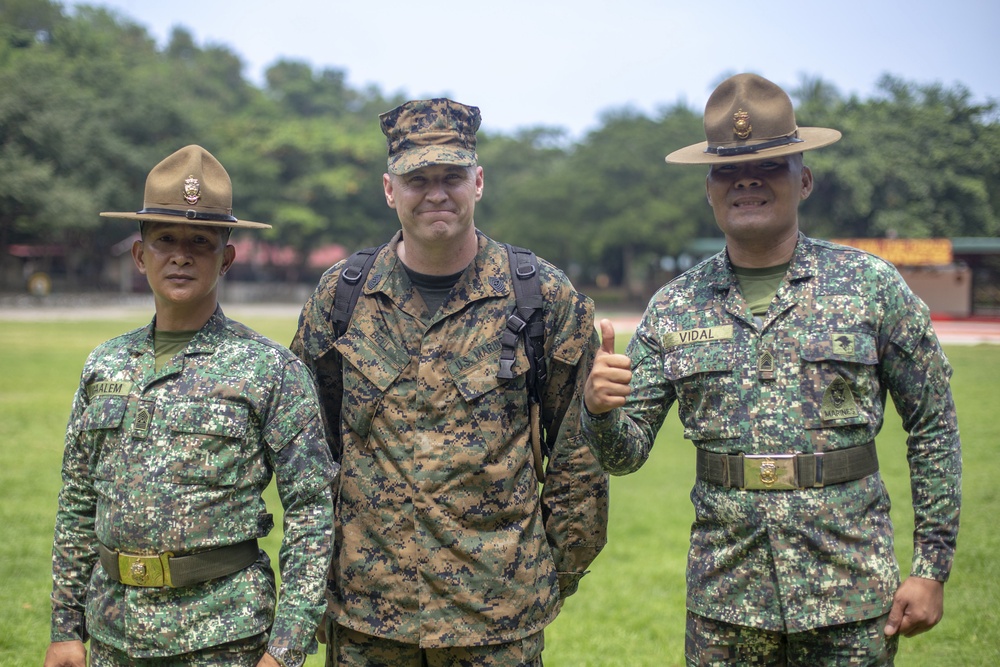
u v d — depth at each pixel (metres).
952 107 31.61
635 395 3.03
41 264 53.72
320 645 5.20
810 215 37.78
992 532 6.75
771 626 2.74
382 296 3.05
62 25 62.66
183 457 2.59
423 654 3.00
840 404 2.77
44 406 12.76
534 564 2.99
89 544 2.78
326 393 3.17
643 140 45.78
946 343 25.05
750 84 2.91
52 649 2.73
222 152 54.28
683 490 8.69
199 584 2.58
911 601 2.71
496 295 3.03
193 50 88.94
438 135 2.92
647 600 5.68
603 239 44.66
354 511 2.99
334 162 59.00
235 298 55.81
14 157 43.94
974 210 31.64
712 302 2.96
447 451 2.92
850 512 2.73
